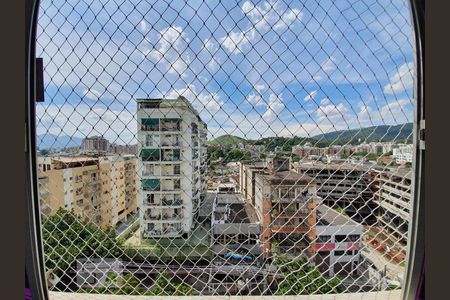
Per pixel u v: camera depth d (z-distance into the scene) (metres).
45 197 46.31
